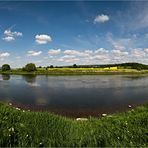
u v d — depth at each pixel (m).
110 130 6.59
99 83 53.38
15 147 5.09
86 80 66.25
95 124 8.24
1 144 5.21
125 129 6.61
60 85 48.03
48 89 39.16
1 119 6.90
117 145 5.34
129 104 22.78
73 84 50.56
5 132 5.75
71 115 17.17
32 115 8.25
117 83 53.22
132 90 36.88
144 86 44.59
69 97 28.39
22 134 5.88
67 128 7.07
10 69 150.50
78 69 136.75
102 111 18.94
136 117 8.05
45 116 8.25
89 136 5.96
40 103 23.50
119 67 150.12
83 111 18.94
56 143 5.49
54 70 132.00
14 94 31.62
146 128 6.53
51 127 6.81
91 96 29.34
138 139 5.82
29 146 5.30
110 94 31.48
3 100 25.66
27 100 25.73
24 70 135.75
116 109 19.94
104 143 5.55
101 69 137.88
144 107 11.36
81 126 7.87
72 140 5.70
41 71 129.25
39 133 6.08
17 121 7.12
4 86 45.66
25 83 54.69
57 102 24.17
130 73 121.50
